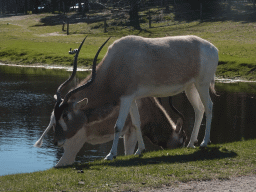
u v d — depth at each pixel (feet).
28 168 51.31
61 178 32.73
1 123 77.30
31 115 84.99
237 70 154.30
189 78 43.91
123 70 40.65
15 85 129.29
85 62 186.09
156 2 367.86
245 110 93.04
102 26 307.58
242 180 32.65
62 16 382.22
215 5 326.65
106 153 59.41
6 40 252.42
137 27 290.15
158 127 52.60
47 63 193.57
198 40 44.57
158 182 31.30
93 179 32.24
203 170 35.19
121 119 40.45
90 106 42.16
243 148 44.09
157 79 41.65
